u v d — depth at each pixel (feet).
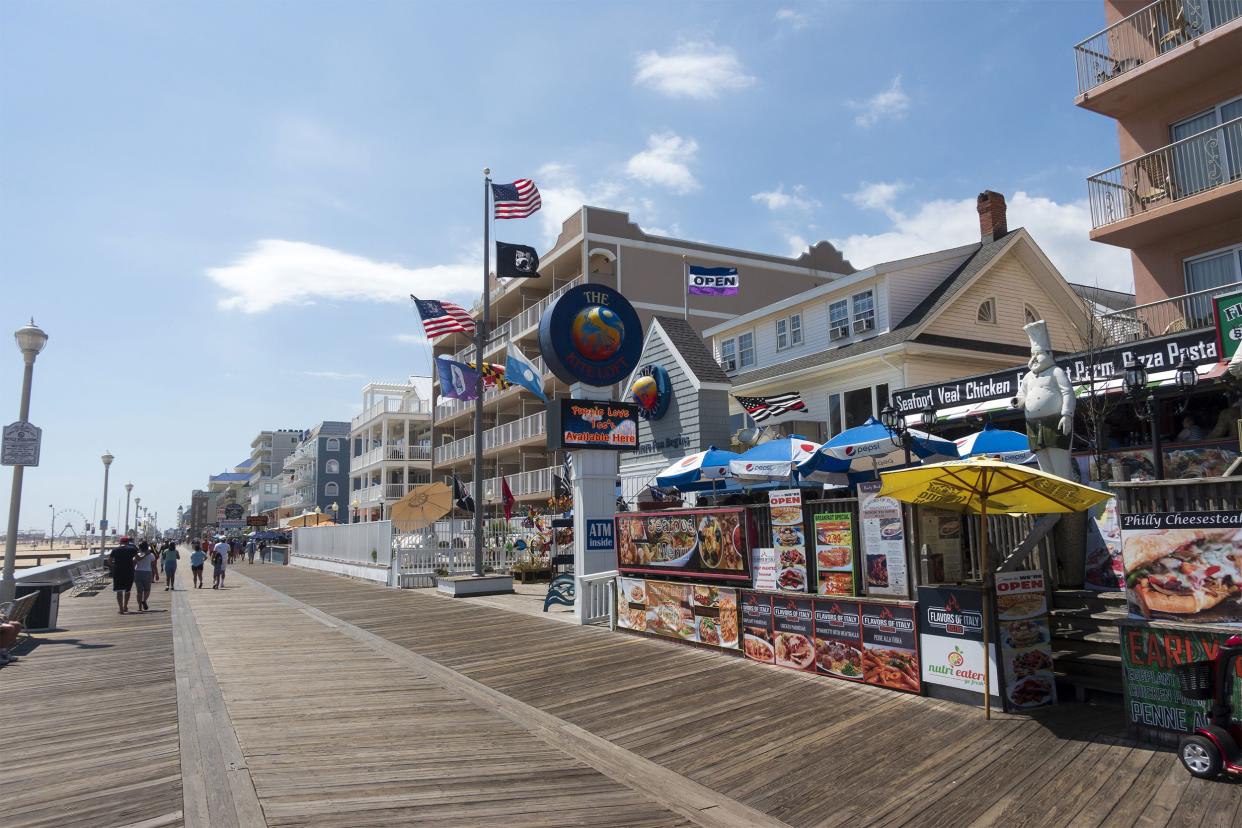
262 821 16.93
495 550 79.25
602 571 51.47
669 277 120.78
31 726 26.02
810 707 25.67
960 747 20.93
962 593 24.84
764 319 85.25
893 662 26.91
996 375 47.85
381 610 59.00
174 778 20.07
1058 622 27.12
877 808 17.38
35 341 53.42
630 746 22.71
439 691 30.40
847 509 29.40
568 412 50.19
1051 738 21.08
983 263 69.62
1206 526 19.97
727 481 55.77
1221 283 51.01
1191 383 33.32
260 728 24.95
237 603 68.64
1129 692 20.63
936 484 23.72
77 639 47.11
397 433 212.02
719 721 24.77
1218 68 50.60
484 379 79.87
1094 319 63.05
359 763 21.18
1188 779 17.70
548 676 32.48
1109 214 55.62
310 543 130.00
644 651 36.32
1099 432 36.11
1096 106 55.47
